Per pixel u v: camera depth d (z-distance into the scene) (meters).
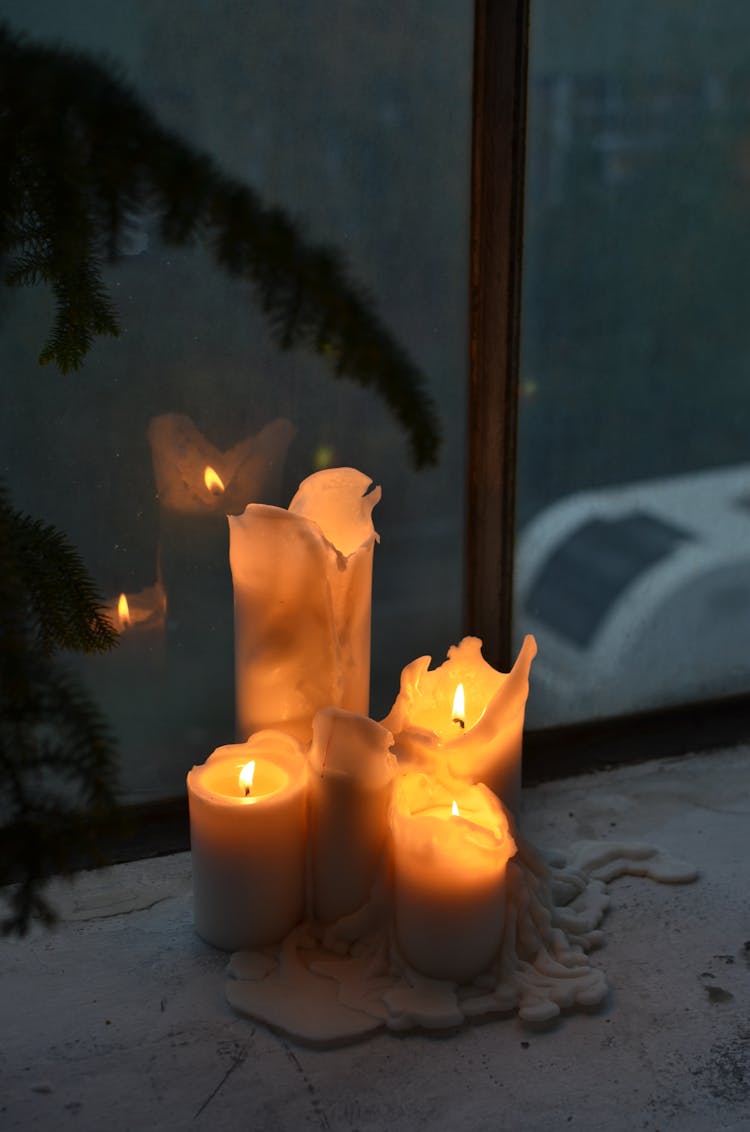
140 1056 0.95
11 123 0.70
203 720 1.21
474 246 1.16
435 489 1.22
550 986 1.00
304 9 1.08
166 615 1.17
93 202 0.73
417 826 0.97
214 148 1.09
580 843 1.14
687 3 1.16
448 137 1.14
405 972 1.00
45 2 1.03
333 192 1.13
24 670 0.71
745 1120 0.91
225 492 1.16
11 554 0.74
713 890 1.11
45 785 1.10
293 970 1.01
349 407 1.17
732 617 1.33
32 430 1.10
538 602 1.27
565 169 1.17
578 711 1.31
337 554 1.03
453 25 1.12
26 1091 0.92
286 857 1.02
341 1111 0.92
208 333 1.12
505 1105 0.92
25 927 0.72
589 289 1.21
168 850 1.16
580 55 1.15
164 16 1.05
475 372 1.19
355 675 1.08
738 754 1.29
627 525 1.28
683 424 1.27
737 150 1.21
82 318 0.91
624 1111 0.92
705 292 1.24
